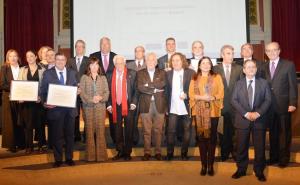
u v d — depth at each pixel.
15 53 5.12
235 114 4.39
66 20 7.95
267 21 7.68
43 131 5.09
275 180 4.27
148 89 4.67
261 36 7.69
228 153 4.73
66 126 4.67
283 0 7.48
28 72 5.02
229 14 6.76
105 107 4.81
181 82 4.66
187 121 4.71
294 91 4.30
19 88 4.75
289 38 7.48
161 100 4.68
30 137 4.97
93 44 6.88
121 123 4.85
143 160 4.81
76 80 4.89
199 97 4.29
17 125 5.10
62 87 4.52
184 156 4.81
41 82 4.64
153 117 4.79
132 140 4.89
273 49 4.34
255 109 4.16
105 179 4.48
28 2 7.76
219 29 6.80
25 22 7.76
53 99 4.49
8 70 5.08
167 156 4.80
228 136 4.66
